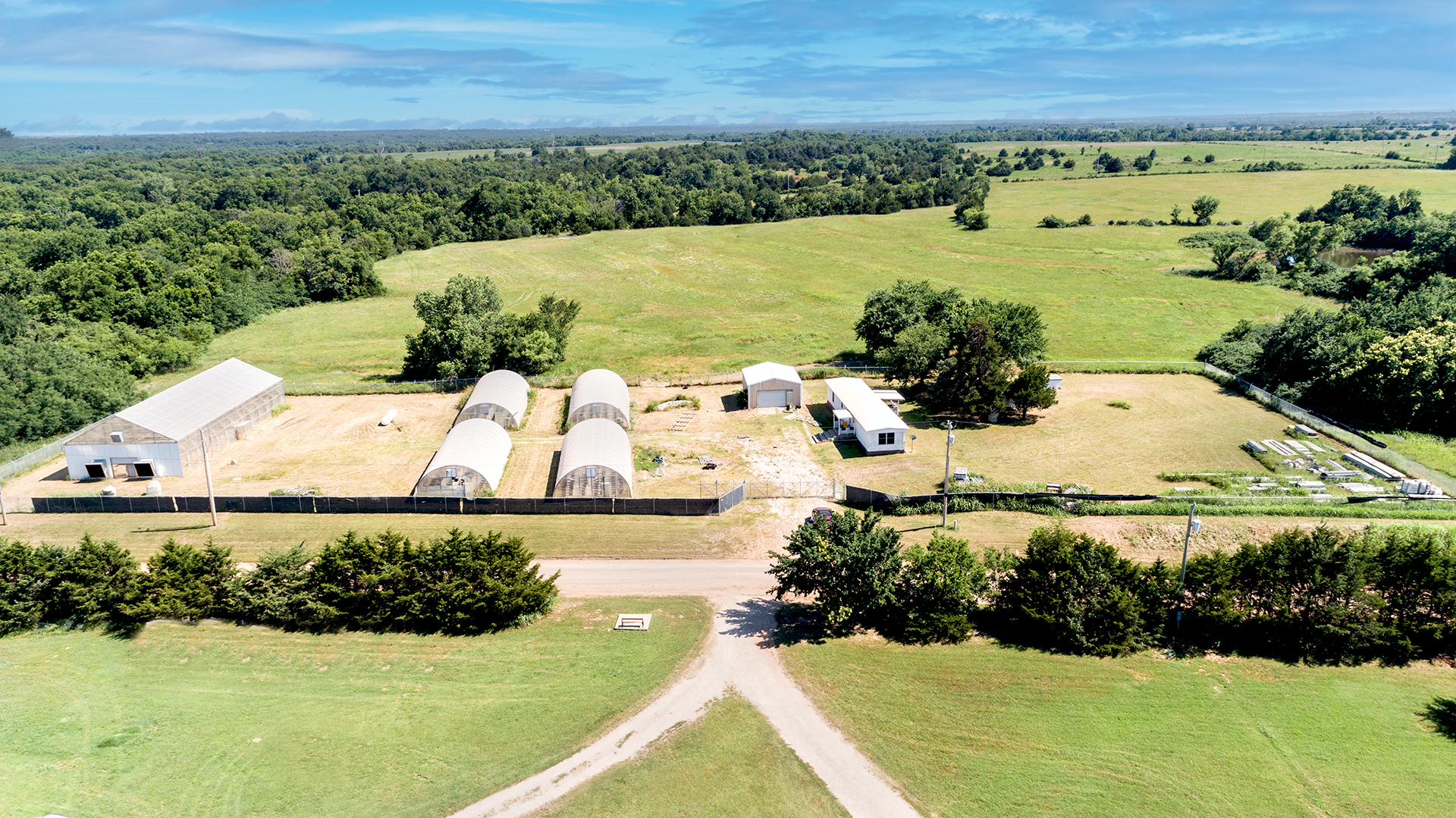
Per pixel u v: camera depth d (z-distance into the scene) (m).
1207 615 41.66
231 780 34.16
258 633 45.06
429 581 44.88
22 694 39.84
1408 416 72.06
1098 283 141.75
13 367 75.56
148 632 45.12
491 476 62.50
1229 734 36.16
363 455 71.44
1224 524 54.66
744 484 62.47
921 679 40.38
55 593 45.75
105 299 112.44
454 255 188.75
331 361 106.31
